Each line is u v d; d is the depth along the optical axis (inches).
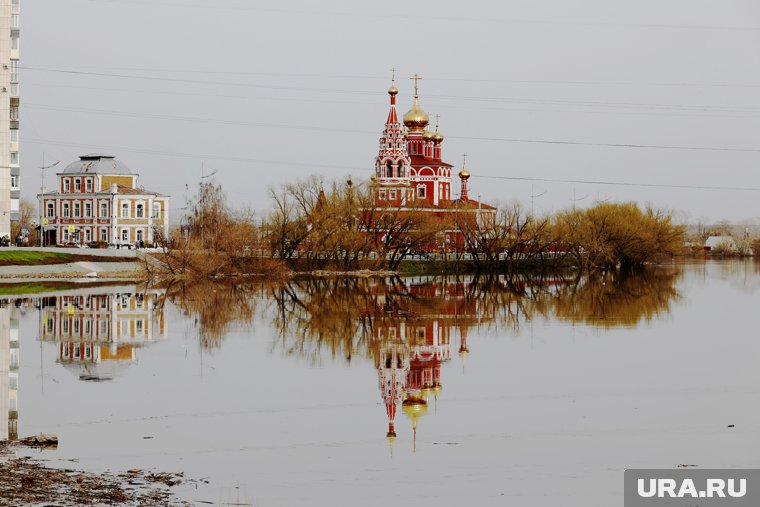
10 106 7244.1
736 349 3417.8
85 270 6840.6
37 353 3181.6
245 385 2679.6
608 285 6919.3
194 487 1706.4
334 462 1892.2
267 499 1662.2
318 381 2755.9
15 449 1929.1
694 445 2062.0
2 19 7116.1
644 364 3083.2
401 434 2122.3
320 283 6692.9
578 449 2017.7
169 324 4040.4
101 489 1657.2
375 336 3754.9
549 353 3316.9
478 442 2065.7
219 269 7180.1
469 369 2989.7
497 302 5295.3
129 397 2484.0
